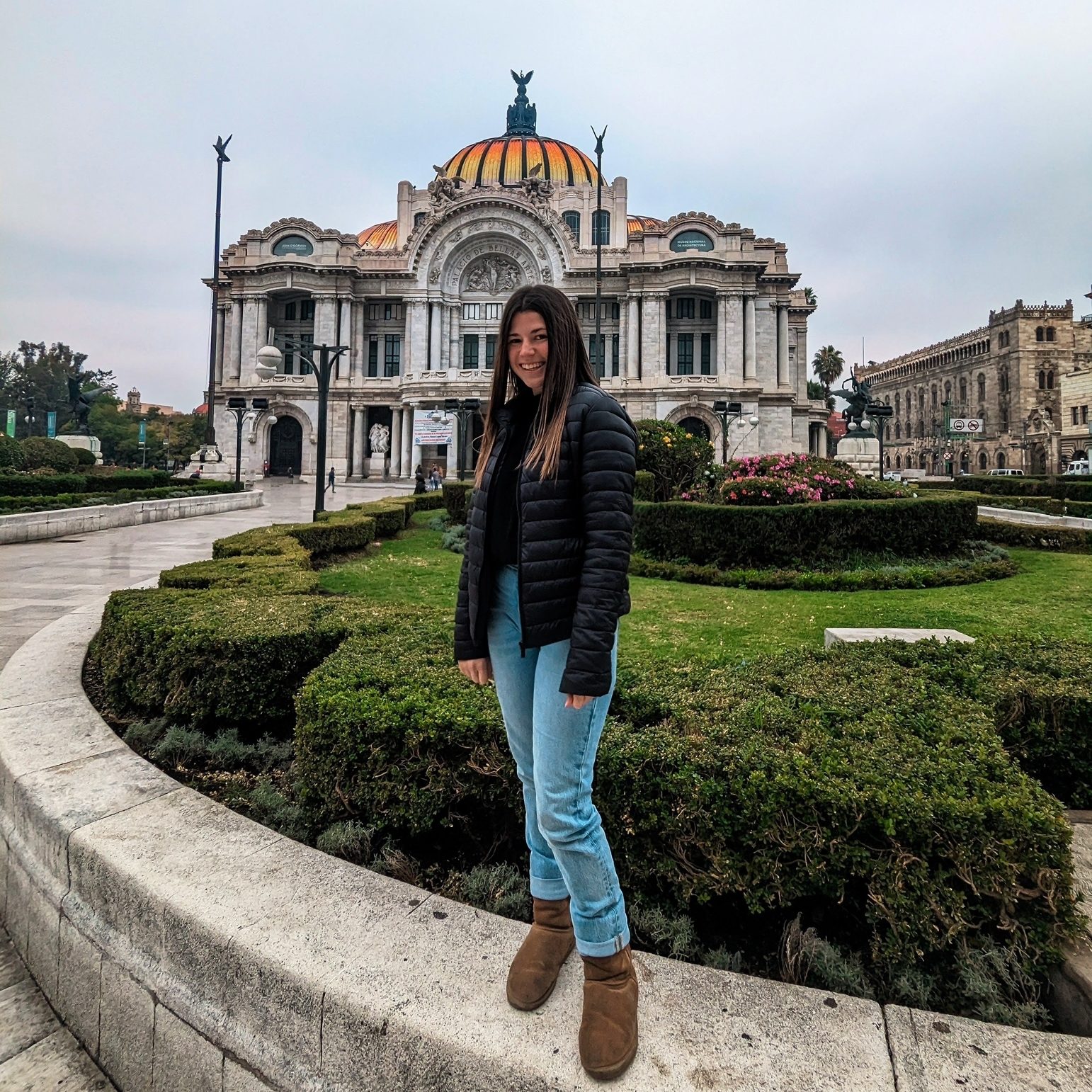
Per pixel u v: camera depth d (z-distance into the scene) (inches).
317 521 623.8
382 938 100.3
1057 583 464.1
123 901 112.3
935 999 101.5
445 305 2544.3
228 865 116.4
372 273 2506.2
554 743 90.0
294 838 143.9
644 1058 81.4
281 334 2598.4
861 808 104.7
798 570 501.0
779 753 117.3
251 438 2379.4
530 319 97.3
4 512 813.2
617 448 92.9
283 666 192.5
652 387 2389.3
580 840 88.7
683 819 113.3
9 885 141.2
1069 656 188.2
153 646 197.9
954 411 4785.9
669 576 506.9
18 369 4559.5
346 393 2453.2
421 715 136.0
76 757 155.0
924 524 525.0
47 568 568.7
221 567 349.7
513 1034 84.6
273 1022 94.4
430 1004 88.7
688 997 91.7
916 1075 79.4
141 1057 107.3
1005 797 104.5
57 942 123.0
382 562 556.7
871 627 331.6
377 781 138.9
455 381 2260.1
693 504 533.3
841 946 112.2
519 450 100.3
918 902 102.3
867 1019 88.2
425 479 2166.6
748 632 320.8
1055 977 101.4
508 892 126.3
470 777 133.7
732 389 2365.9
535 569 92.1
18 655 238.8
